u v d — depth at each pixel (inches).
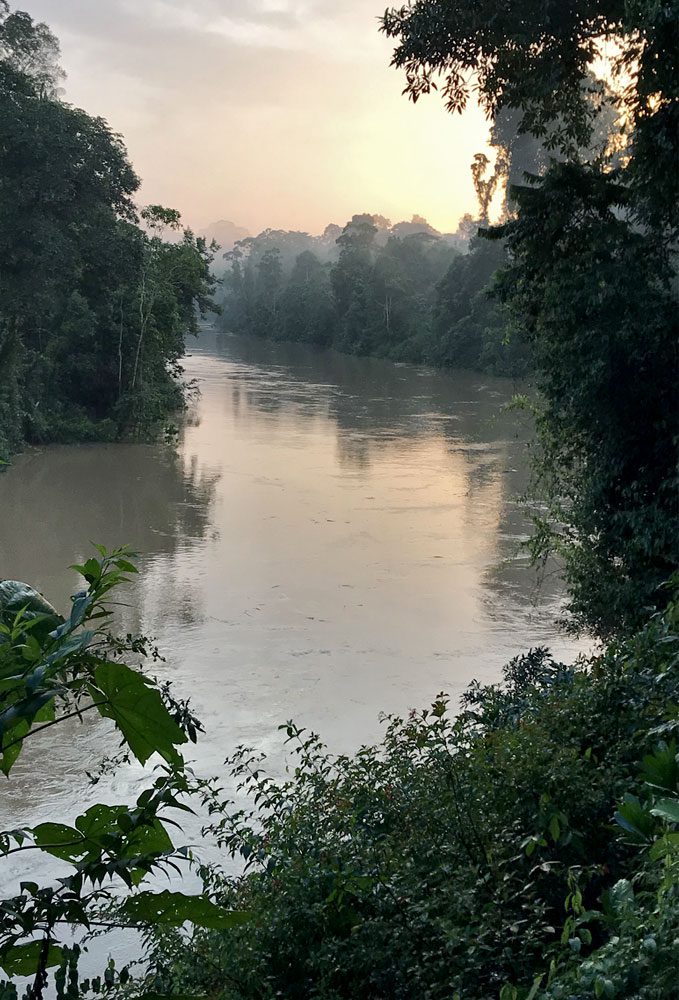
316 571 768.3
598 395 514.9
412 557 809.5
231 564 788.0
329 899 209.3
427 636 619.8
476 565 787.4
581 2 508.1
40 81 1331.2
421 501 1024.9
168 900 69.9
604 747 247.6
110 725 486.0
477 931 175.5
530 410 617.0
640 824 171.3
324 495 1057.5
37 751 455.5
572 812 210.4
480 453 1328.7
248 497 1052.5
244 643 604.4
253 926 220.7
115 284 1451.8
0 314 1309.1
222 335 4997.5
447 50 544.1
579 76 555.2
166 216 1694.1
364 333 3479.3
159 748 71.0
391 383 2381.9
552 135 584.4
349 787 247.0
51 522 933.8
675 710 229.0
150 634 617.3
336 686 536.1
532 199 536.1
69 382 1534.2
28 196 1218.6
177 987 204.1
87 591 74.9
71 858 72.8
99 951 294.4
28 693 66.8
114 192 1334.9
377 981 185.2
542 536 612.1
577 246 544.4
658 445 510.0
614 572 560.7
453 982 168.6
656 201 502.0
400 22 547.2
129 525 922.7
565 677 381.1
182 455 1326.3
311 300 4087.1
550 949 168.6
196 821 376.5
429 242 4512.8
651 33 438.0
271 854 239.9
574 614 601.9
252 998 207.3
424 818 221.0
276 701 513.7
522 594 711.1
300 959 210.8
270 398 2020.2
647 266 515.2
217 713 495.8
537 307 567.5
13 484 1118.4
